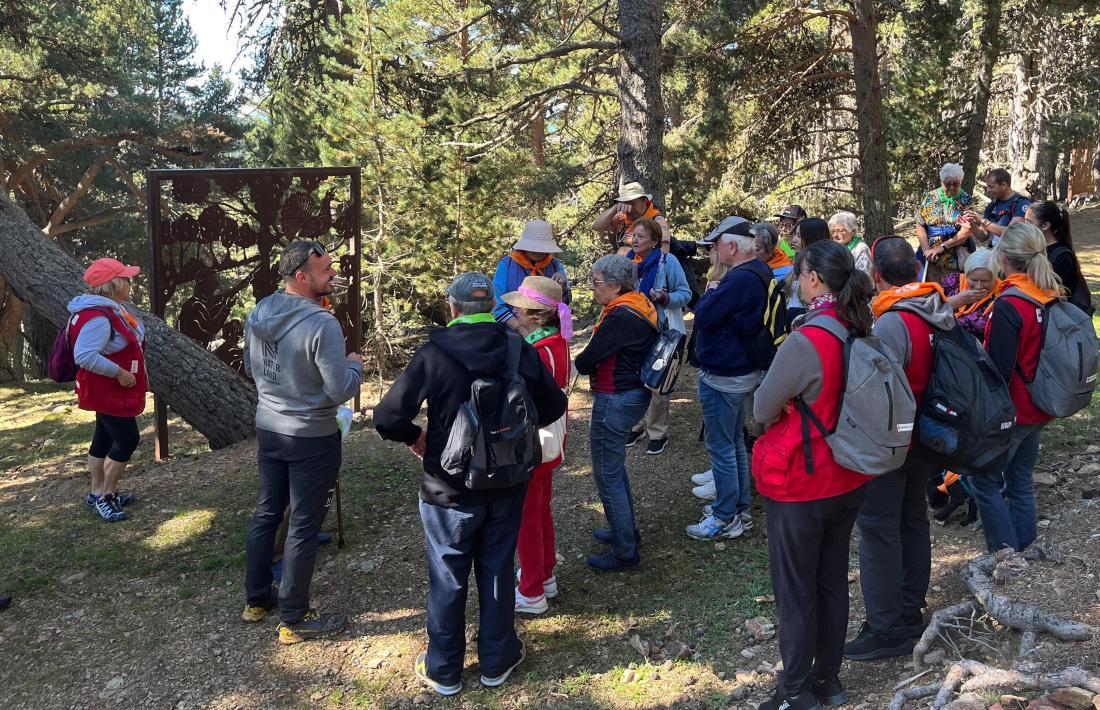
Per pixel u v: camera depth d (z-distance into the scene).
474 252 11.98
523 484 3.27
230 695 3.34
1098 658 2.67
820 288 2.66
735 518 4.53
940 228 6.34
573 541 4.67
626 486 4.16
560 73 12.87
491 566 3.29
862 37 11.70
